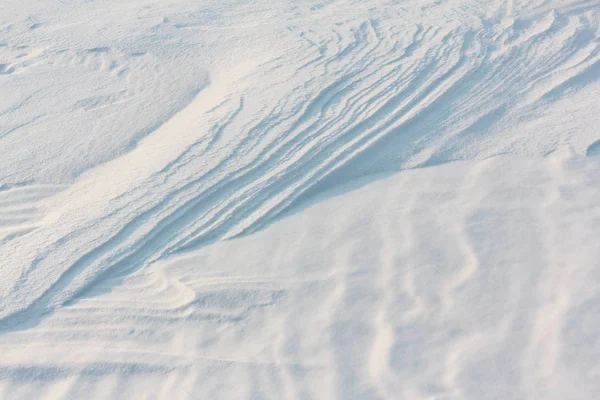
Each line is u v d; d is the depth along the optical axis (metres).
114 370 3.00
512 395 2.73
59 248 3.73
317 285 3.44
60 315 3.33
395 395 2.79
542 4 6.88
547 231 3.65
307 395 2.83
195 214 4.00
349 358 3.00
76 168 4.61
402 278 3.44
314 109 5.00
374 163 4.43
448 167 4.34
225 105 5.14
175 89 5.65
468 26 6.39
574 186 4.00
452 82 5.30
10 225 4.03
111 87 5.80
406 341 3.06
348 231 3.82
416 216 3.89
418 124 4.80
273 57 5.95
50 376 2.99
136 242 3.78
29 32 7.05
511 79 5.36
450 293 3.31
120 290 3.49
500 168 4.25
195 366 3.00
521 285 3.30
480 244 3.61
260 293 3.40
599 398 2.67
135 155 4.70
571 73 5.38
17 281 3.50
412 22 6.65
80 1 8.02
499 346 2.98
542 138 4.52
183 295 3.41
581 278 3.28
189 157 4.48
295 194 4.15
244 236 3.85
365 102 5.06
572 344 2.93
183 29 6.88
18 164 4.65
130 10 7.60
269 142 4.59
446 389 2.80
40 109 5.45
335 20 6.88
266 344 3.11
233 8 7.52
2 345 3.16
